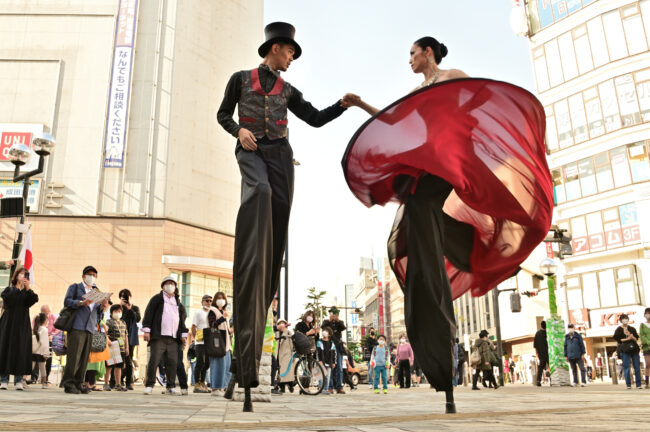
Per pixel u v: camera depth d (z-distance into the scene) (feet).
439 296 10.00
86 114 101.35
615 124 96.94
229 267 101.76
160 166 100.22
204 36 110.42
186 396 27.53
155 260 96.07
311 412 10.96
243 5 119.65
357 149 10.69
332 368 40.63
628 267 93.66
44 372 35.63
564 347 51.90
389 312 337.31
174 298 29.94
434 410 11.84
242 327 9.68
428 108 10.50
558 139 106.01
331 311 42.68
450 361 9.66
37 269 93.81
